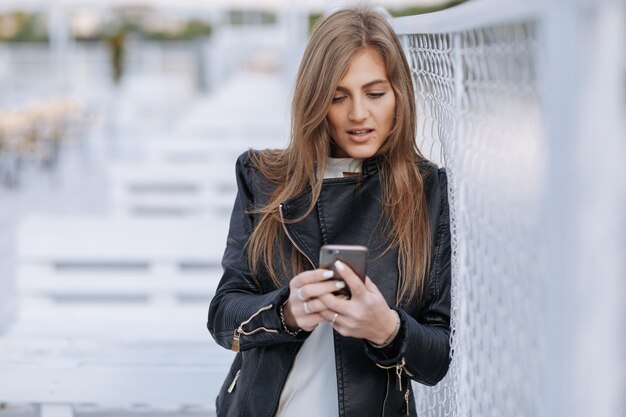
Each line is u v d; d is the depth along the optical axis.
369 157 2.05
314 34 2.00
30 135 13.99
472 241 1.95
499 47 1.55
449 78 2.15
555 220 0.97
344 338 1.95
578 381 0.97
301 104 2.00
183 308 5.16
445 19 1.84
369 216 2.04
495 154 1.63
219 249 5.76
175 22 25.00
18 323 4.86
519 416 1.45
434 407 2.65
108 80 21.16
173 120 18.64
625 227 0.96
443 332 1.97
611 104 0.95
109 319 5.02
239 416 2.04
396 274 2.00
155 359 3.26
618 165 0.96
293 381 2.00
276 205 2.04
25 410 3.49
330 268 1.75
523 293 1.38
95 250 5.66
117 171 8.52
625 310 0.98
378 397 1.95
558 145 0.97
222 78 28.19
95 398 3.12
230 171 8.60
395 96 2.00
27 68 20.88
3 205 11.50
